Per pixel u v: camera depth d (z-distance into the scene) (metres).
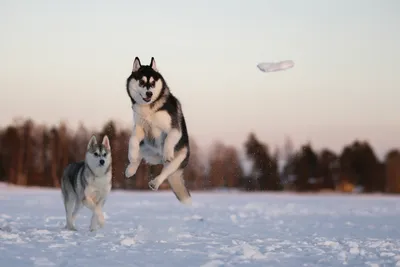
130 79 7.82
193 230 10.98
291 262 6.85
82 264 6.32
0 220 12.41
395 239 9.94
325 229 11.97
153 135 7.93
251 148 52.44
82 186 10.21
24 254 6.98
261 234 10.51
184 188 8.32
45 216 13.92
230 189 51.28
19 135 52.03
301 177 56.62
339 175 59.47
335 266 6.57
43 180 52.28
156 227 11.23
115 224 11.85
